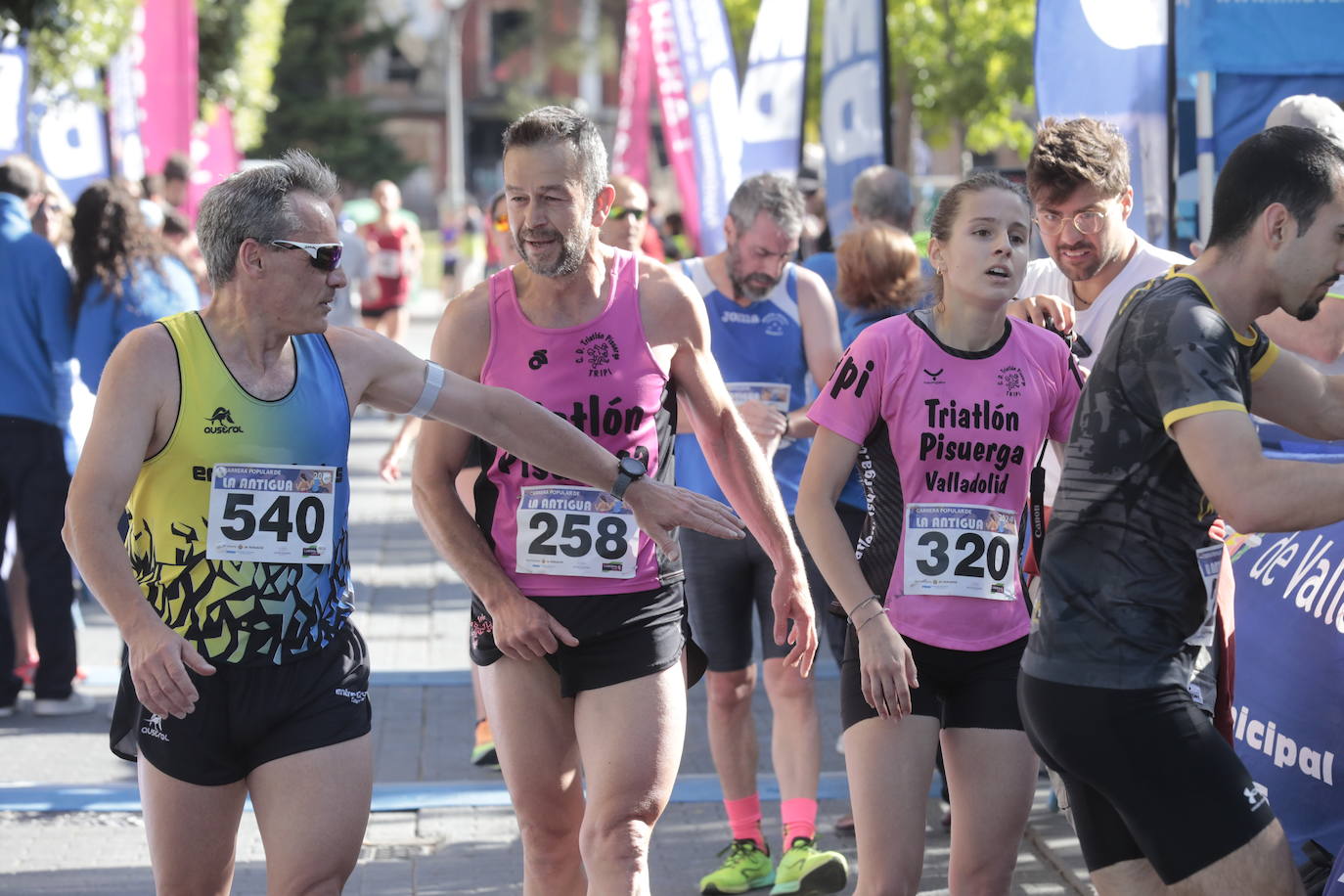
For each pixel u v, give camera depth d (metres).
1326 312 5.66
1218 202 3.78
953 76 26.06
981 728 4.64
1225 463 3.57
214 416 4.11
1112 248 5.66
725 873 6.33
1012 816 4.62
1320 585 5.54
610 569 4.82
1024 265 4.75
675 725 4.81
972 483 4.76
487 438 4.54
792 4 11.63
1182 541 3.81
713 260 6.98
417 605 11.95
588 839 4.74
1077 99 8.53
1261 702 5.64
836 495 4.79
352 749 4.20
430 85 79.44
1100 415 3.87
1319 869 5.10
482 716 8.03
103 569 3.94
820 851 6.46
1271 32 9.08
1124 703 3.81
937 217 4.83
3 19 14.05
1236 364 3.76
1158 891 4.00
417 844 6.91
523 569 4.88
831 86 10.95
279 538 4.16
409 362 4.45
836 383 4.81
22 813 7.27
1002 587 4.73
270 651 4.15
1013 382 4.79
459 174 54.66
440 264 57.75
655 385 4.95
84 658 10.46
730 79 11.83
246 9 35.25
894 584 4.78
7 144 12.56
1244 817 3.76
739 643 6.45
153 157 17.09
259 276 4.11
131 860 6.67
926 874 6.44
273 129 58.66
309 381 4.24
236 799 4.25
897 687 4.53
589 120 4.79
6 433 8.82
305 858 4.11
